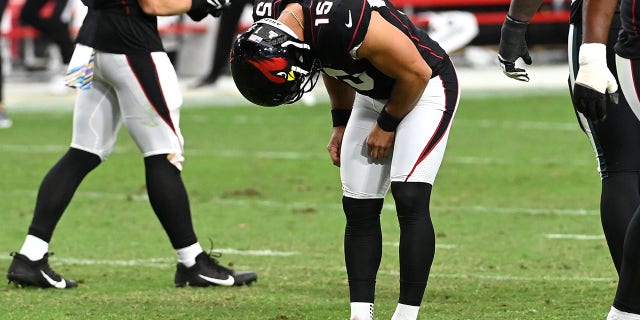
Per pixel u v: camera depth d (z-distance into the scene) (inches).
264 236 1076.5
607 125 657.6
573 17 666.8
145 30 836.0
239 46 613.9
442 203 1252.5
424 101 658.8
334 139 714.2
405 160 655.1
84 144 856.3
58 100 2251.5
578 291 809.5
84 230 1110.4
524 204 1245.1
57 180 851.4
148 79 836.0
